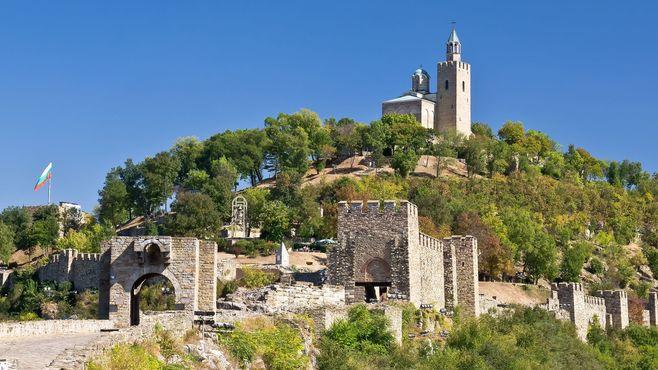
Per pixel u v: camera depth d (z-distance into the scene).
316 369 72.56
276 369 65.12
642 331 159.62
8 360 43.50
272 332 68.75
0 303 155.38
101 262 82.38
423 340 95.31
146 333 56.16
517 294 170.00
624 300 166.75
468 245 121.25
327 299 97.62
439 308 110.56
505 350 99.81
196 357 58.31
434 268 115.44
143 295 104.38
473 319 111.50
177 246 81.06
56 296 152.38
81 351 47.75
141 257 80.75
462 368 90.94
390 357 81.50
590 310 157.62
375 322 84.44
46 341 54.72
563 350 119.31
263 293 91.56
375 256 106.75
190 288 80.62
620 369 140.12
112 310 80.69
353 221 107.94
